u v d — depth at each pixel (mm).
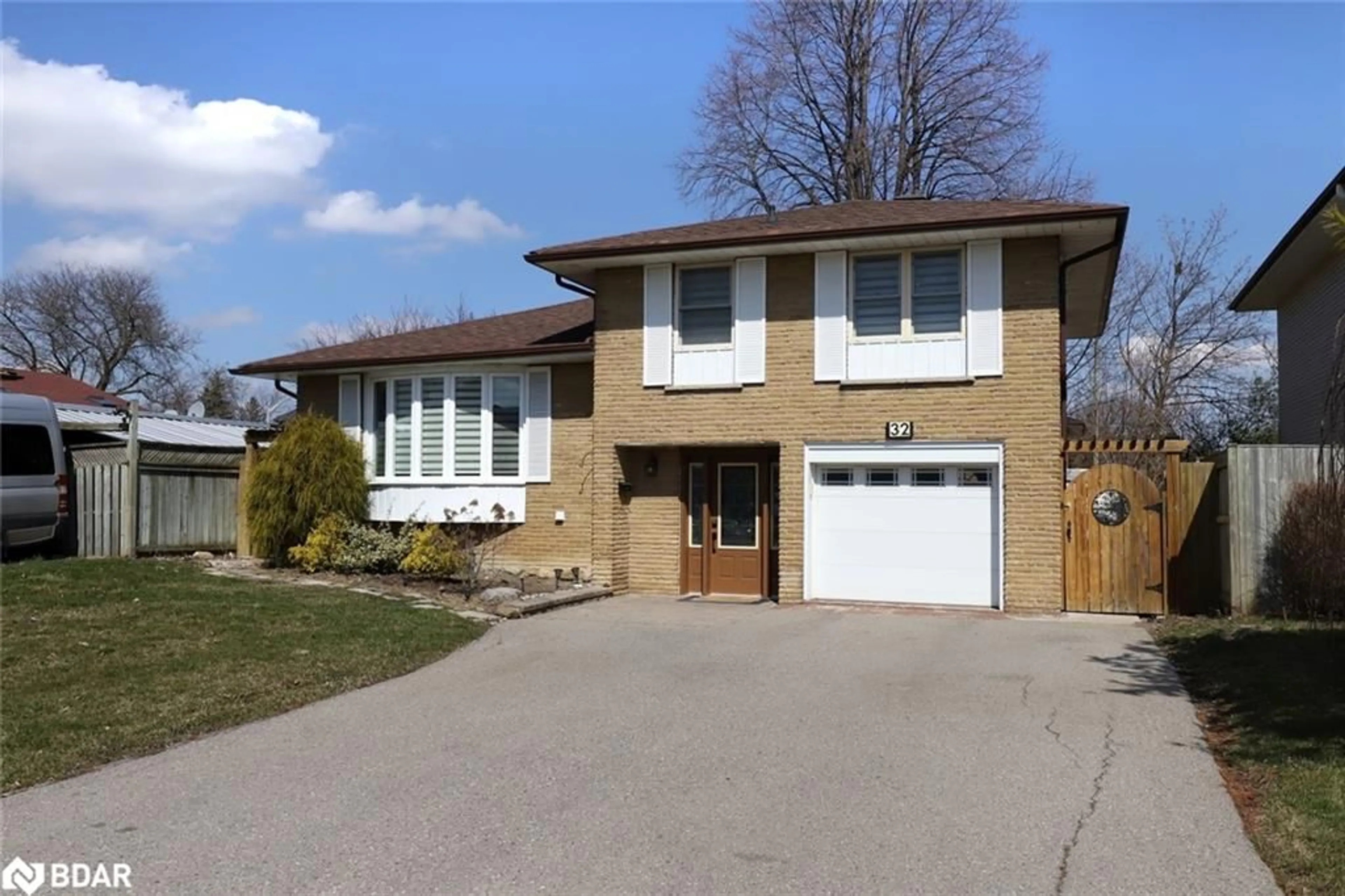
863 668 9727
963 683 8969
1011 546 13711
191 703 8086
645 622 12781
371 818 5539
